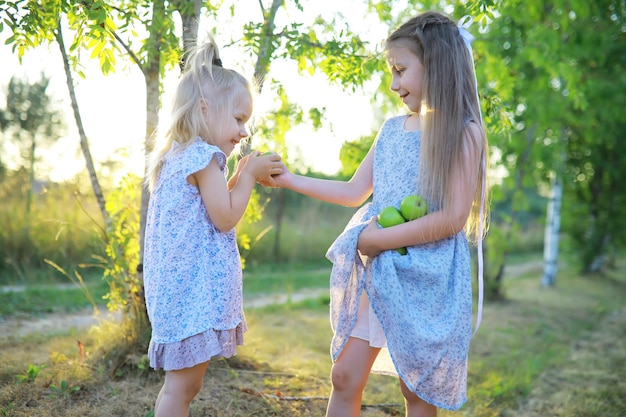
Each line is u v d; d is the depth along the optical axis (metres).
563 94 7.36
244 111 2.24
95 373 3.09
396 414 3.10
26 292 5.96
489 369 4.21
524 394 3.68
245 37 3.16
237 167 2.45
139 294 3.28
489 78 5.12
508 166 8.23
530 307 7.22
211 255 2.10
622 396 3.64
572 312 6.95
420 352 2.03
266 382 3.25
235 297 2.16
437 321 2.07
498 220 13.90
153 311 2.07
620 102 7.95
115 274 3.41
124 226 3.47
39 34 2.79
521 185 8.00
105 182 4.66
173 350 2.01
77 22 2.73
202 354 2.01
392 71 2.27
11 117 8.49
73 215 7.58
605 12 7.19
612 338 5.50
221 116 2.18
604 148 10.31
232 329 2.13
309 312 6.16
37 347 3.86
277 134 3.78
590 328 5.97
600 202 10.88
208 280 2.06
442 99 2.13
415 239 2.10
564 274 11.09
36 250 7.35
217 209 2.10
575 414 3.30
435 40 2.16
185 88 2.19
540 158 8.36
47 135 8.63
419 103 2.21
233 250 2.20
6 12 2.62
